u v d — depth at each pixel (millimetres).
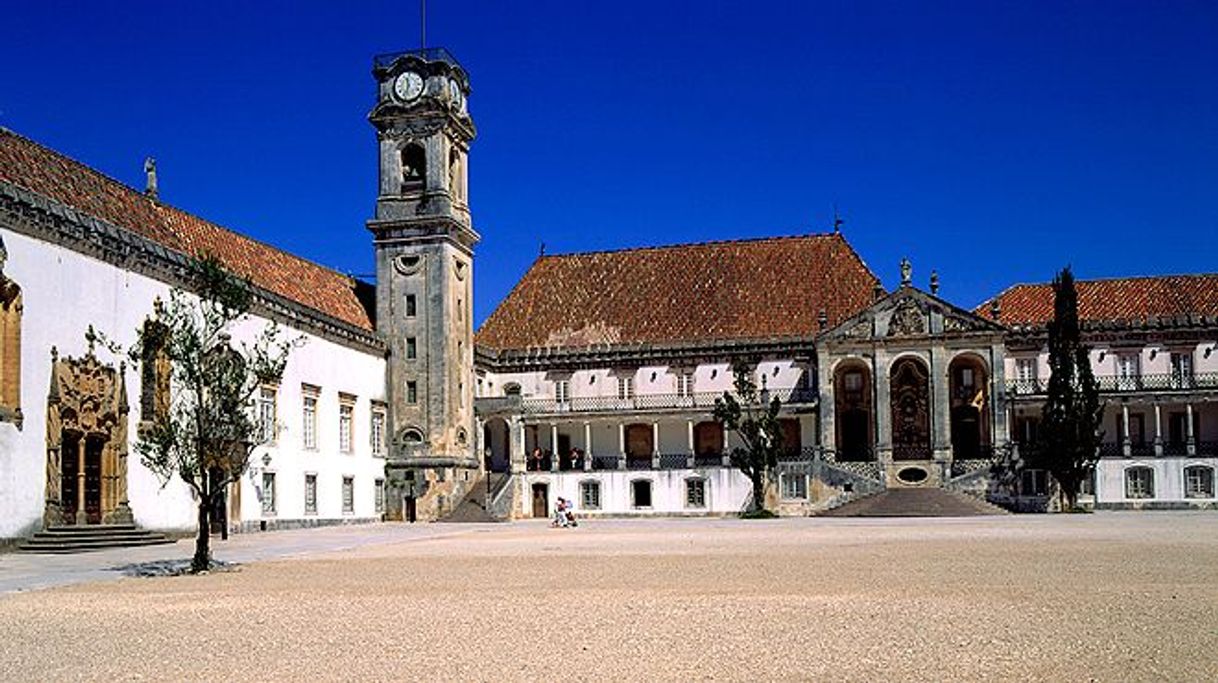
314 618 21297
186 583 29656
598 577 28594
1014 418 85125
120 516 50156
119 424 50562
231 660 16859
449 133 79625
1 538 43438
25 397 45000
